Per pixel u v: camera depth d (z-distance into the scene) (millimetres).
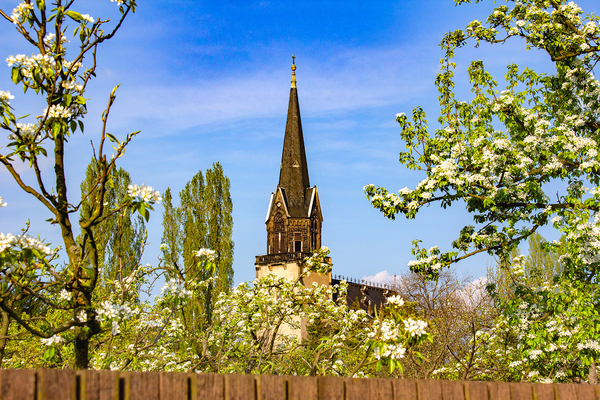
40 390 3162
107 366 9719
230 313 16047
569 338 12508
